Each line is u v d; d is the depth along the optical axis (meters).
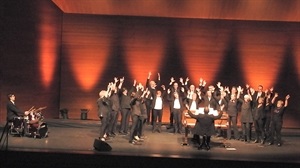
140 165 12.05
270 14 20.03
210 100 16.94
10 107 14.48
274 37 20.48
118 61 20.72
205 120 13.39
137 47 20.73
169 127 18.31
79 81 20.73
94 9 20.38
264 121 15.27
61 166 12.12
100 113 14.53
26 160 12.17
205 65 20.58
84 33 20.73
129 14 20.53
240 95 18.23
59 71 20.58
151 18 20.66
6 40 16.98
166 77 20.61
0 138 13.77
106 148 12.76
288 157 12.73
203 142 13.79
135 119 14.58
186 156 12.30
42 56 19.08
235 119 15.91
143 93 16.73
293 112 20.33
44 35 19.14
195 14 20.31
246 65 20.53
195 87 20.50
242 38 20.58
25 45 18.02
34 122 14.83
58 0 19.80
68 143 13.97
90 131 17.00
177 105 17.16
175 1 19.47
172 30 20.67
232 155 12.81
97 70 20.72
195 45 20.62
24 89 18.05
